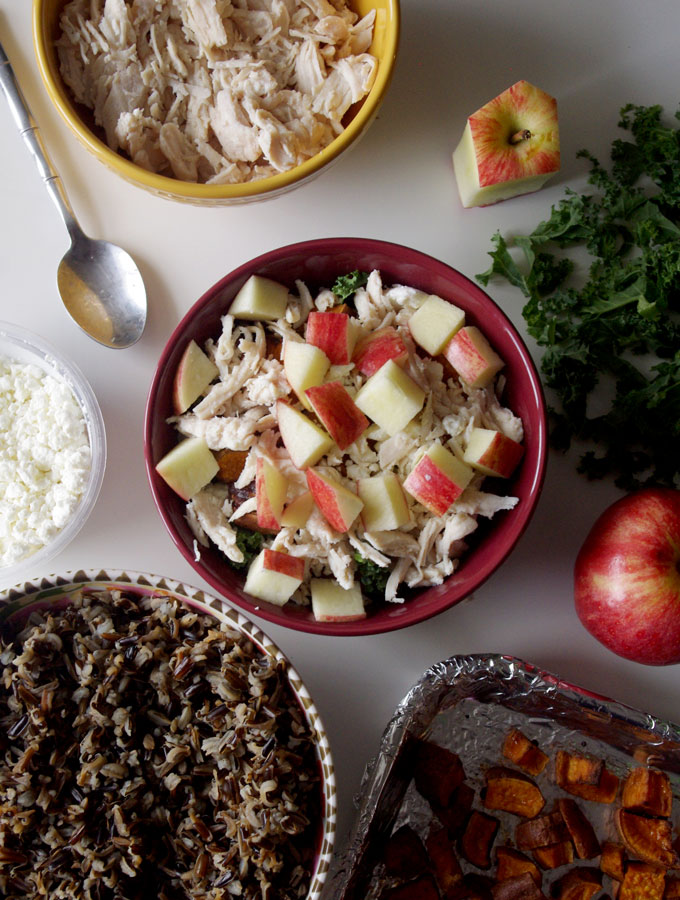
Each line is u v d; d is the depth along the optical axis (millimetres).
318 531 393
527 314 436
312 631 375
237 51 422
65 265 446
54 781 380
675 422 437
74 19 416
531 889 427
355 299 415
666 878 446
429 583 403
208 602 380
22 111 437
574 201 439
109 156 388
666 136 440
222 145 425
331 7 424
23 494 427
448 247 456
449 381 411
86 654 390
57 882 373
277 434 408
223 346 403
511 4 456
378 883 427
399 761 410
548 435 455
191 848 379
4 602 381
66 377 439
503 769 444
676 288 437
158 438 395
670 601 396
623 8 458
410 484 393
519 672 406
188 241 453
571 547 454
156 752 390
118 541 450
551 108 412
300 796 382
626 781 443
